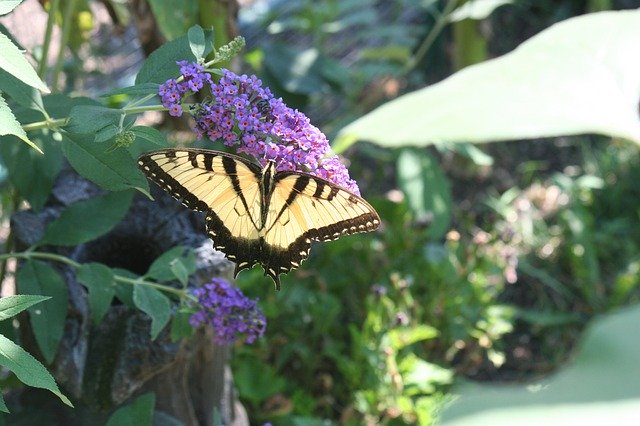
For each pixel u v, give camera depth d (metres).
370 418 1.08
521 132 0.48
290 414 1.08
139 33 1.06
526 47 0.53
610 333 0.33
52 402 0.84
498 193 1.66
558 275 1.49
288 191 0.70
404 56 1.50
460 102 0.51
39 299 0.65
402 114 0.52
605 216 1.59
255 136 0.68
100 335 0.80
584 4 2.02
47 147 0.80
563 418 0.27
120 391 0.79
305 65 1.37
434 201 1.33
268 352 1.11
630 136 0.47
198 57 0.68
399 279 1.24
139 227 0.84
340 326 1.24
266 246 0.72
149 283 0.76
